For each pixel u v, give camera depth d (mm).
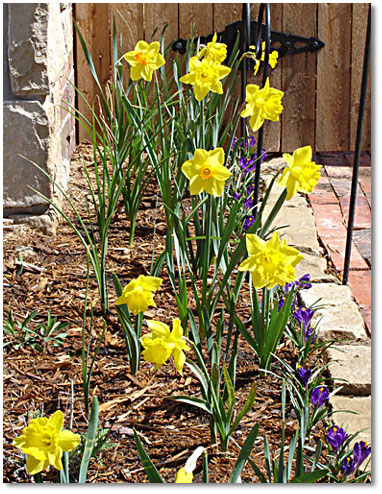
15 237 3008
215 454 2322
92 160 3725
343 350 2633
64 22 3539
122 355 2604
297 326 2709
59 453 2021
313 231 3338
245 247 2371
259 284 2166
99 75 3934
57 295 2799
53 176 3092
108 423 2393
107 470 2283
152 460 2311
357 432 2273
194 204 2848
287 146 4051
